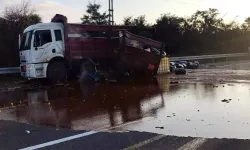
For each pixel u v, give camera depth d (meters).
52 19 17.80
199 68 27.11
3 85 16.11
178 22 52.06
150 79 17.98
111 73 19.48
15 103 10.95
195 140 5.91
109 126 7.27
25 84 16.53
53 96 12.36
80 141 6.03
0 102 11.20
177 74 20.44
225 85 14.09
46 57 16.48
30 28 16.47
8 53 22.72
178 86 14.24
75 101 11.02
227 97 10.77
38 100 11.48
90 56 18.31
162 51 19.30
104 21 38.12
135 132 6.58
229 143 5.68
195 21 59.22
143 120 7.79
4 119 8.30
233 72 20.89
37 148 5.67
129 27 20.52
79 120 8.02
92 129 7.00
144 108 9.36
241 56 43.28
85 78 17.59
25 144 5.93
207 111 8.57
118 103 10.38
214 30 59.84
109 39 19.16
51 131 6.86
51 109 9.63
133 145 5.68
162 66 20.33
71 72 18.20
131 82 16.72
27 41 16.39
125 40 18.56
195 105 9.48
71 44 17.33
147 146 5.61
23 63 16.81
